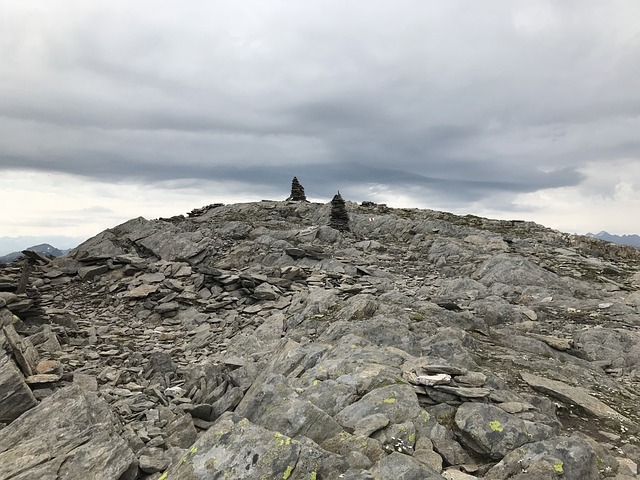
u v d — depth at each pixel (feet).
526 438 33.22
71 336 81.51
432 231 191.11
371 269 132.26
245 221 219.41
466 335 57.82
